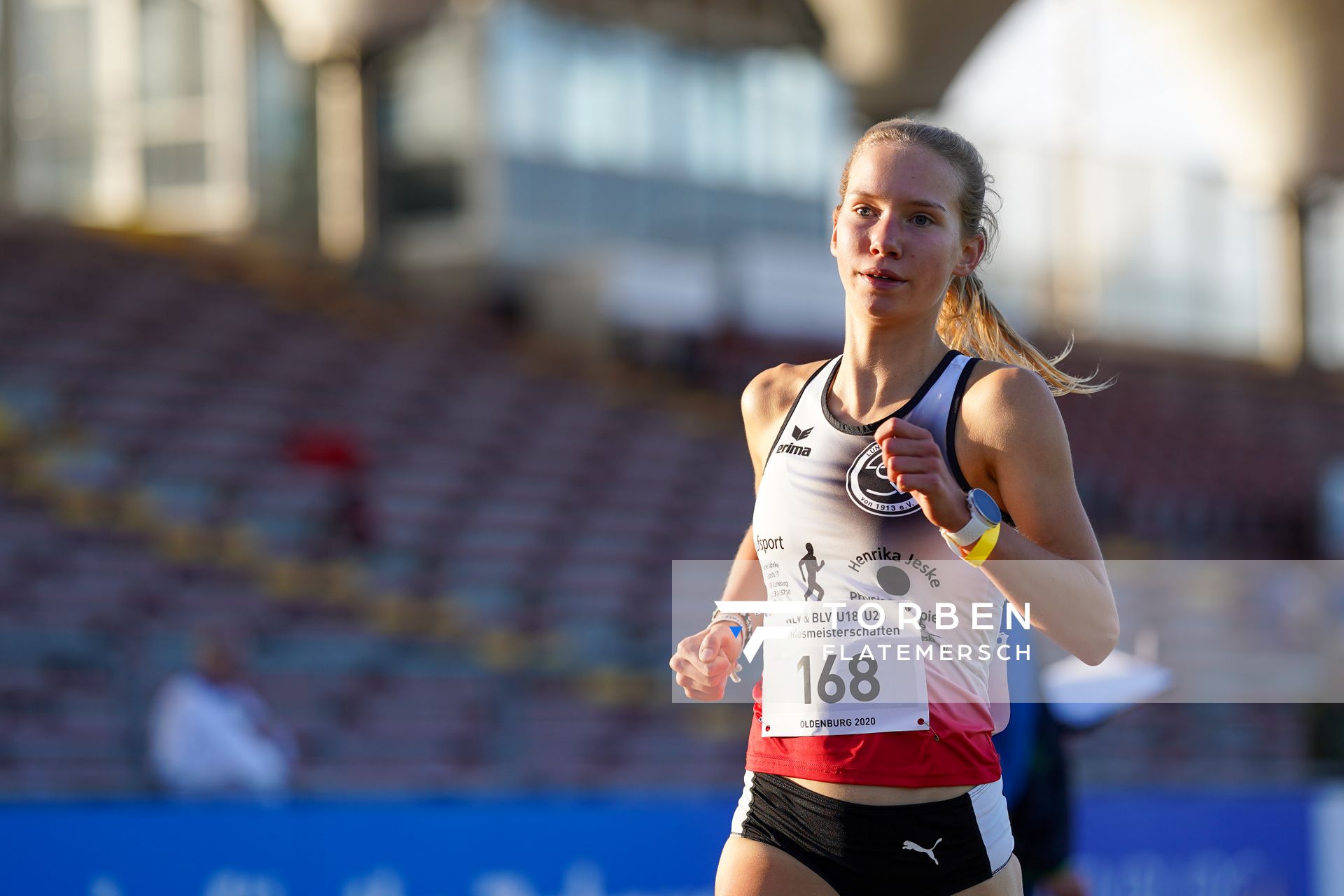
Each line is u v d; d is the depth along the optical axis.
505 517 51.38
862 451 7.91
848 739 7.93
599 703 40.44
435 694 38.75
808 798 8.03
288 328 58.69
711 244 74.00
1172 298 96.56
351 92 66.94
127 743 25.44
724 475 60.91
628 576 50.84
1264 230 100.12
